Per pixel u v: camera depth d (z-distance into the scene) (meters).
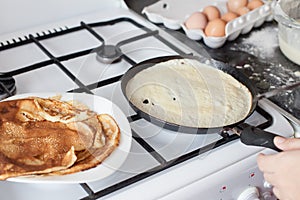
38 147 0.84
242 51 1.20
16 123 0.88
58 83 1.04
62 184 0.82
